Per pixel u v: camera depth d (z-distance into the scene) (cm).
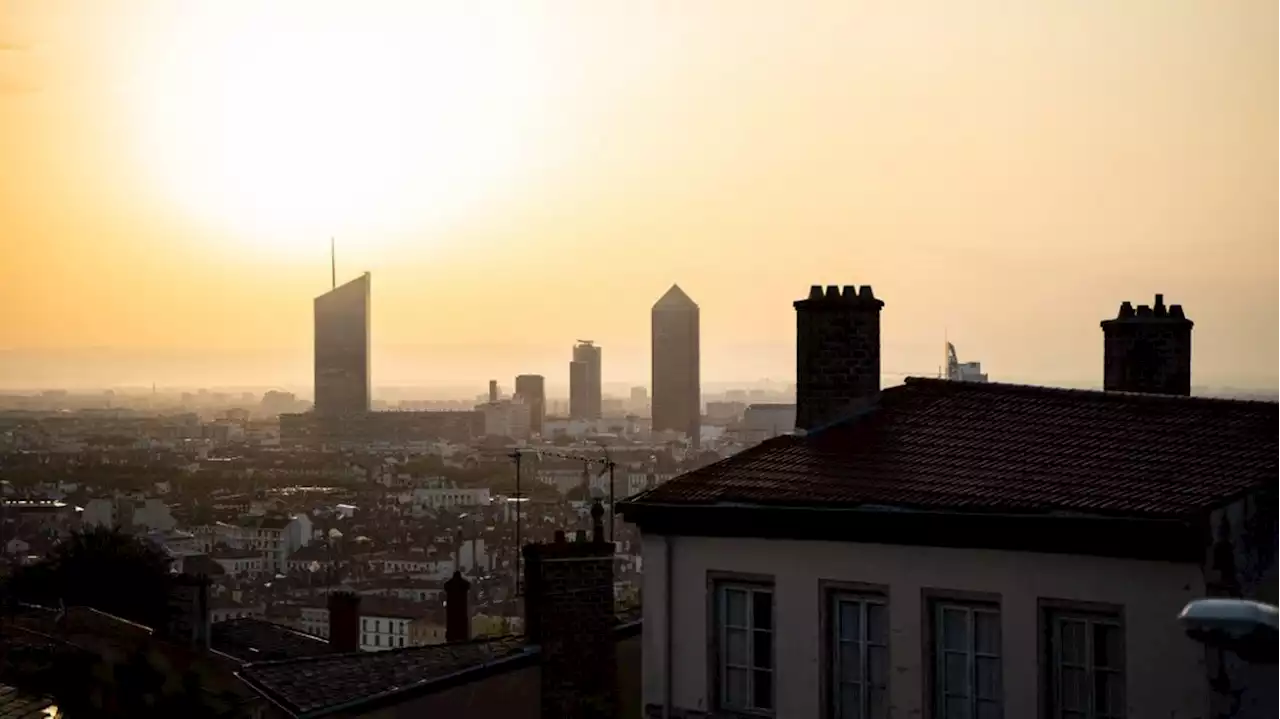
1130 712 1939
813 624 2192
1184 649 1906
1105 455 2205
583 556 2706
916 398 2591
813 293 2592
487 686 2681
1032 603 2019
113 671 4134
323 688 2770
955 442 2367
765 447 2519
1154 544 1920
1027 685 2016
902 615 2119
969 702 2070
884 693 2136
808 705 2186
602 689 2688
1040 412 2456
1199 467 2103
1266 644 1255
